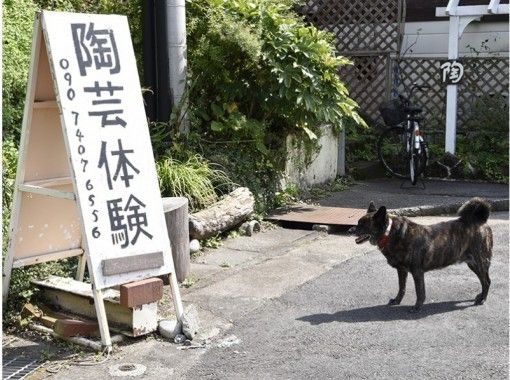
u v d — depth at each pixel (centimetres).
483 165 1159
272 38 872
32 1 809
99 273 508
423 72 1271
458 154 1190
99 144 521
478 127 1238
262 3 893
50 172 582
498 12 1112
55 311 577
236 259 731
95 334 535
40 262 585
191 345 521
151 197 543
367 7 1332
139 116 547
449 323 559
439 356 498
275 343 523
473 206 604
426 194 1038
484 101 1234
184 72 838
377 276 678
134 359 500
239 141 893
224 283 655
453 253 594
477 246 604
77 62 518
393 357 497
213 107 880
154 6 829
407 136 1124
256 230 835
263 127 901
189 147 844
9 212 620
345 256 745
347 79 1317
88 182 511
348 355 502
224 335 540
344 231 847
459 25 1155
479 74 1235
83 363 493
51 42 507
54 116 571
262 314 580
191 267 702
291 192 949
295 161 971
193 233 738
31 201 570
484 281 604
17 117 700
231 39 836
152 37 834
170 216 639
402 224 579
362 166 1165
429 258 582
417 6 1346
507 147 1195
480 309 590
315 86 881
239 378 470
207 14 862
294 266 708
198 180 784
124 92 540
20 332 546
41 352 511
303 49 877
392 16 1295
